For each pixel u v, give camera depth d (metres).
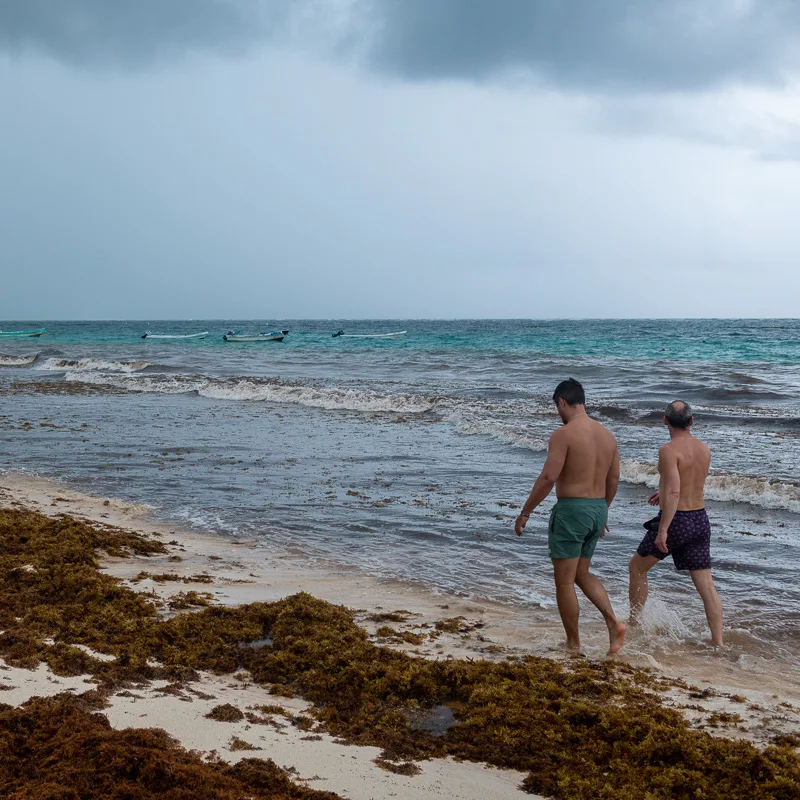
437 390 25.09
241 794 3.13
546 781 3.46
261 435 16.03
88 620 5.20
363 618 5.88
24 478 11.73
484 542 8.44
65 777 3.11
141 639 4.94
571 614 5.33
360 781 3.39
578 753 3.72
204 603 5.89
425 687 4.36
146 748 3.33
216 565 7.41
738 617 6.27
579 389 5.35
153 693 4.17
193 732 3.72
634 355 43.16
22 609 5.42
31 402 22.41
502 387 25.81
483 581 7.11
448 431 16.52
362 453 13.91
